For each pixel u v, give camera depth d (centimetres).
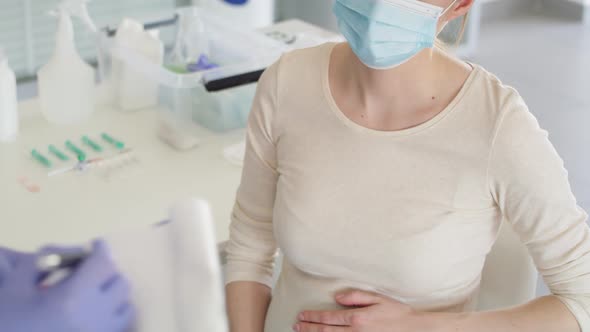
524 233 122
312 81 132
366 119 126
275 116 134
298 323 132
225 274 146
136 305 78
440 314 126
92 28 214
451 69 123
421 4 117
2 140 199
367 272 128
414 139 123
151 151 198
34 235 163
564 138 398
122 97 216
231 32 224
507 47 518
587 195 350
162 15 229
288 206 130
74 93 206
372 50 119
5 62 196
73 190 180
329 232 127
